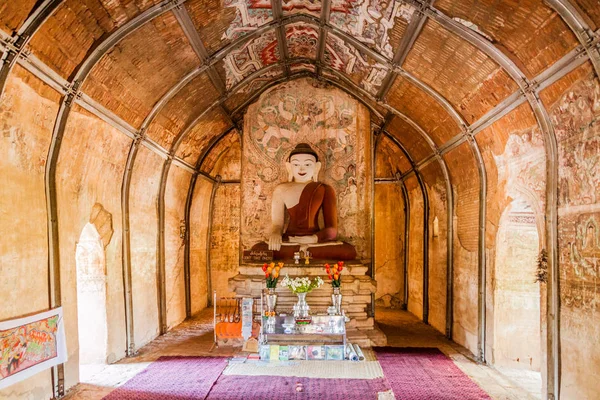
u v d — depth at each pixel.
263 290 8.41
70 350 6.02
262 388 6.08
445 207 9.52
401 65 7.27
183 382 6.28
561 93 5.04
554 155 5.45
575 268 5.05
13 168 4.91
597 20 4.08
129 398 5.68
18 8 4.11
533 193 5.99
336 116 10.27
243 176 10.21
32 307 5.22
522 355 7.16
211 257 13.12
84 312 7.04
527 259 7.18
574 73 4.71
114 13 5.09
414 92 7.86
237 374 6.64
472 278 8.02
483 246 7.57
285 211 10.02
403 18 6.07
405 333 9.60
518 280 7.19
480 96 6.48
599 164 4.58
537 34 4.80
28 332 5.06
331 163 10.24
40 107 5.12
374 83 8.58
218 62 7.66
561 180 5.33
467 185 8.30
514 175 6.51
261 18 7.09
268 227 10.10
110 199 7.27
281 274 8.60
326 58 8.93
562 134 5.27
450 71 6.54
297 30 7.97
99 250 7.02
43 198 5.51
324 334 7.52
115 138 6.92
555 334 5.39
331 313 7.85
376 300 12.81
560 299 5.36
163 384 6.19
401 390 6.04
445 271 9.49
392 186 12.96
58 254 5.71
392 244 12.88
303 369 6.91
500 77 5.80
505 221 7.04
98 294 7.05
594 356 4.68
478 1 4.98
